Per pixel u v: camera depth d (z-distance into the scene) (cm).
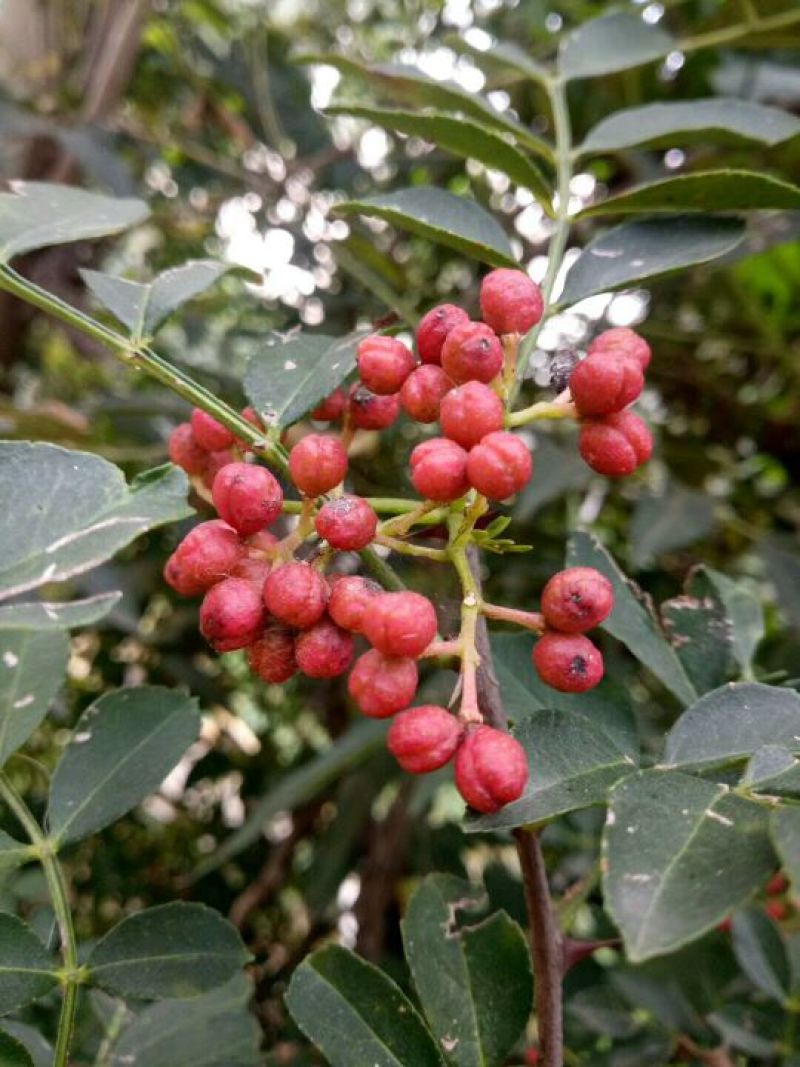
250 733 22
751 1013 11
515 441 7
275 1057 12
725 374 21
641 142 11
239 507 7
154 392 21
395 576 8
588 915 15
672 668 9
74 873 20
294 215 21
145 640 19
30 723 9
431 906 9
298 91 24
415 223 9
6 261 8
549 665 7
